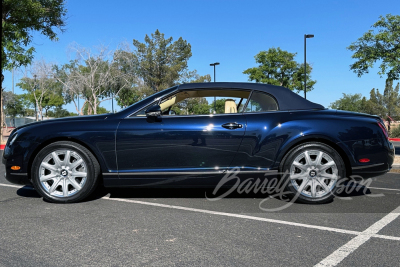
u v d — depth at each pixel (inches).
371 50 726.5
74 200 176.7
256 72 1838.1
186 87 189.3
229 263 103.9
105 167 176.2
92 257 108.0
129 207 169.6
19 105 2231.8
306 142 176.2
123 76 1523.1
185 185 178.1
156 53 2154.3
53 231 132.7
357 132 176.2
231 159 176.6
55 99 2404.0
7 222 144.1
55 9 668.7
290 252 112.6
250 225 141.3
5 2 605.0
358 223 144.4
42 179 175.8
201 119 178.9
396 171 287.1
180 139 174.9
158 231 133.3
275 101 184.7
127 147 175.3
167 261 105.2
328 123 176.4
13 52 656.4
